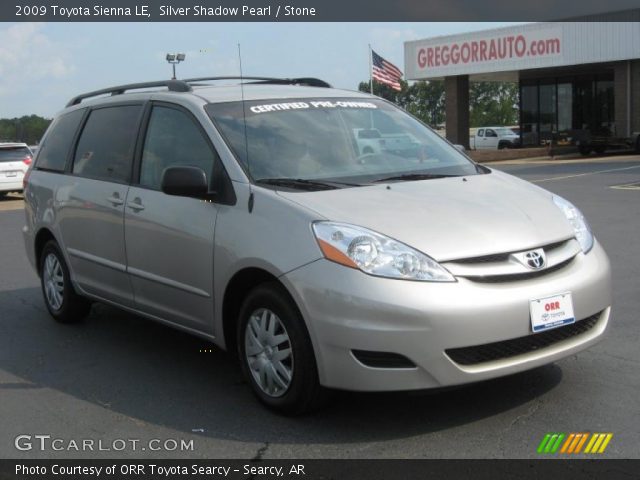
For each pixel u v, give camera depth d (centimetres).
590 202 1340
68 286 641
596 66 3209
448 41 3503
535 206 442
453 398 445
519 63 3262
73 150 639
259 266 418
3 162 2144
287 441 399
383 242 384
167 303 509
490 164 3000
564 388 453
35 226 674
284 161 473
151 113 551
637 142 2936
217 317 462
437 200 432
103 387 499
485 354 384
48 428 434
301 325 403
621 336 550
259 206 433
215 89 540
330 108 535
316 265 391
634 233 994
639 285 708
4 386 509
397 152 517
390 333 369
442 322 368
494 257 391
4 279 888
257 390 439
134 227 528
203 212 467
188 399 470
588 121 3459
